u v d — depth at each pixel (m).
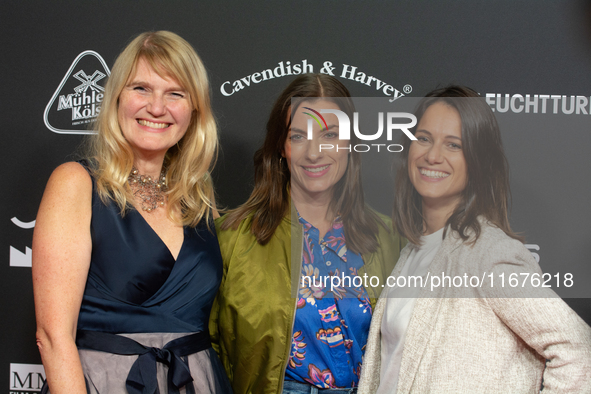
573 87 1.71
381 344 1.28
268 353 1.26
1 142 1.75
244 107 1.74
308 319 1.27
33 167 1.76
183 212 1.26
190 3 1.72
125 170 1.14
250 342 1.26
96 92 1.76
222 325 1.31
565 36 1.71
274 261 1.32
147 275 1.08
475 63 1.71
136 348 1.04
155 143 1.13
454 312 1.22
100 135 1.15
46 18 1.75
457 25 1.71
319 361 1.26
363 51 1.72
